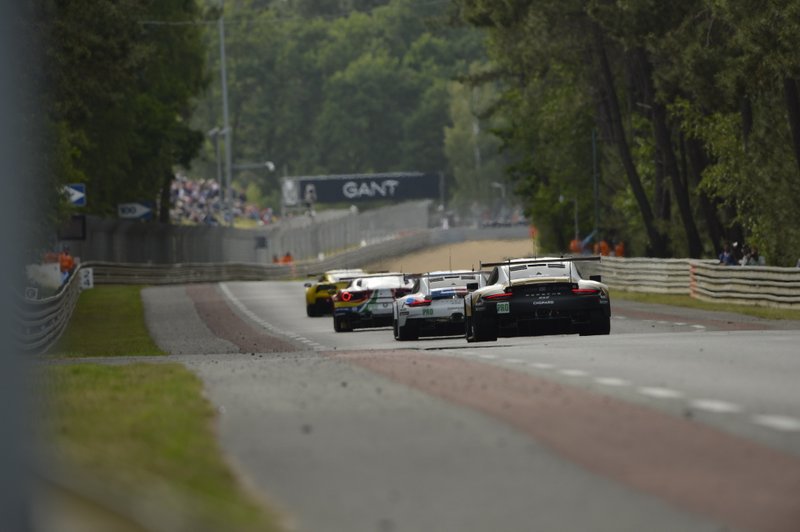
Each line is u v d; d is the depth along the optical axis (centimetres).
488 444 4300
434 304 13075
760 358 7669
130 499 3006
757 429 4562
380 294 15638
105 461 3831
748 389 5875
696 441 4300
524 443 4297
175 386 6334
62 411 5178
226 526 2844
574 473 3772
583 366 7194
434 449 4241
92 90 19688
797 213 19312
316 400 5703
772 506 3312
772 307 16950
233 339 15112
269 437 4594
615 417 4862
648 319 15812
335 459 4109
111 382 6675
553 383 6125
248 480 3738
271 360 8625
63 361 10188
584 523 3142
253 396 5934
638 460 3966
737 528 3075
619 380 6319
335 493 3559
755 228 19988
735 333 11031
